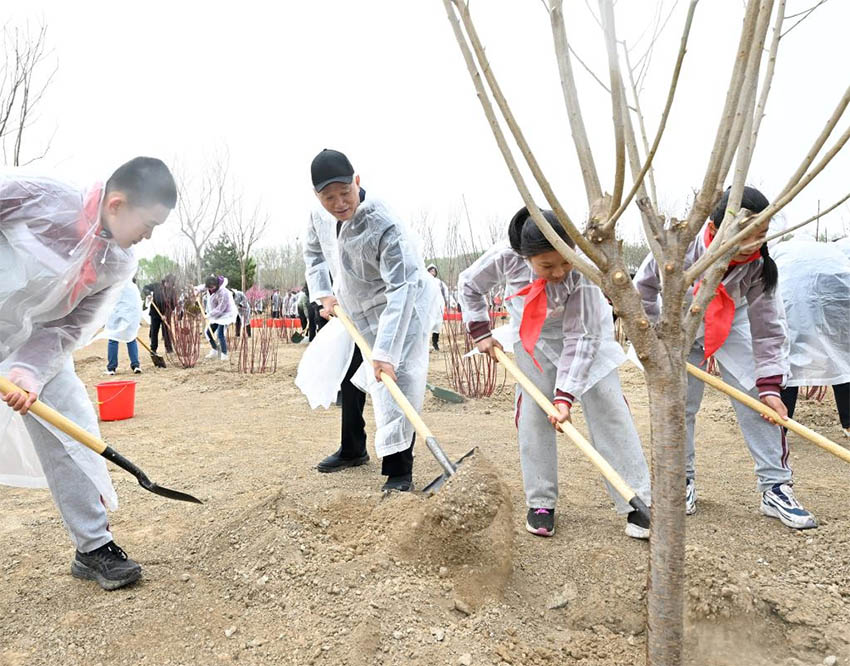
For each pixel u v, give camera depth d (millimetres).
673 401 1629
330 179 3260
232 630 2336
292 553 2719
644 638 2363
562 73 1561
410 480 3842
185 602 2539
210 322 11516
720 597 2365
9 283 2334
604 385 3053
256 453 4828
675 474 1648
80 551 2695
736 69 1381
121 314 9312
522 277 3117
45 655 2230
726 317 3088
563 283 2928
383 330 3482
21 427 2709
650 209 1604
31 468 2766
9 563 2900
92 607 2514
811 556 2869
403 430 3742
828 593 2543
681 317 1608
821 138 1416
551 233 1576
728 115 1418
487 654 2186
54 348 2545
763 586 2482
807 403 6152
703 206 1515
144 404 7168
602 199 1582
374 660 2143
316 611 2385
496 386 7777
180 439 5344
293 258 30375
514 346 3240
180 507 3529
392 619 2305
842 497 3617
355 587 2486
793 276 4695
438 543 2668
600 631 2406
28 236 2322
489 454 4688
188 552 2928
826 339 4617
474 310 3332
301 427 5844
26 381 2396
